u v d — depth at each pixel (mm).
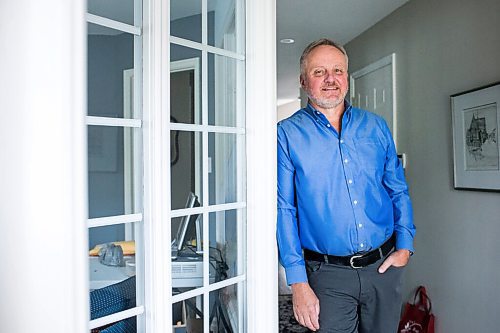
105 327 1438
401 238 2188
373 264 2098
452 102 3086
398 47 3859
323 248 2094
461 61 3018
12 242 616
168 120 1532
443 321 3246
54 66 623
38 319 625
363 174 2088
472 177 2902
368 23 4270
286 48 5305
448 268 3189
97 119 1408
